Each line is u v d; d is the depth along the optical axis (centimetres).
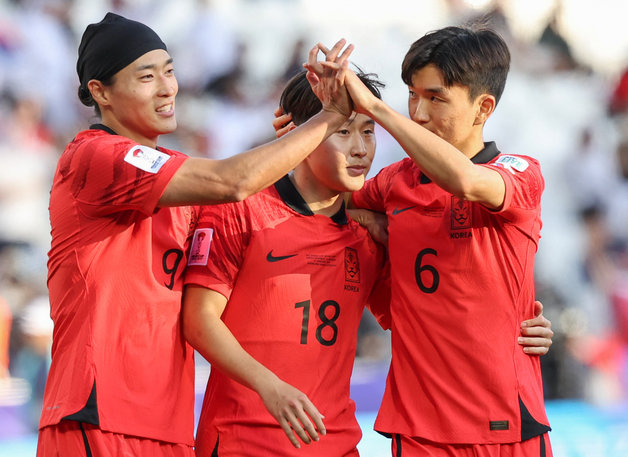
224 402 1201
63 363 1091
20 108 2988
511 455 1156
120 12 3266
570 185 3391
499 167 1138
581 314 2892
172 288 1154
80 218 1102
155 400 1111
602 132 3491
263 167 1055
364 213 1289
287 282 1192
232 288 1202
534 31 3572
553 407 2538
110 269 1100
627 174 3466
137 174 1070
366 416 2338
